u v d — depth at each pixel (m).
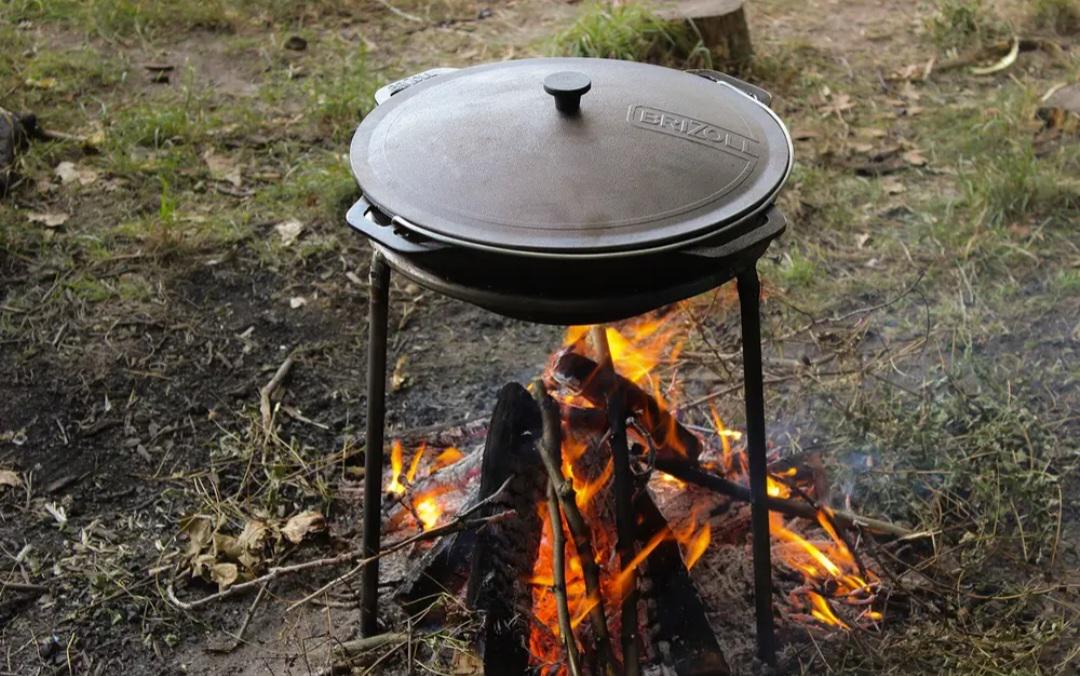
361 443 2.02
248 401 2.09
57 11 3.33
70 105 2.87
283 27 3.41
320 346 2.20
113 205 2.49
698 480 1.81
